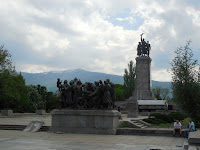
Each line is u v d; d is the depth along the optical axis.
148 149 15.04
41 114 62.50
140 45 99.00
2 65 50.66
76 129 23.83
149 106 79.56
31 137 20.08
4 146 15.16
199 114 29.31
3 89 51.66
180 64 30.12
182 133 21.56
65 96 25.48
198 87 29.00
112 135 22.22
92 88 25.20
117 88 144.00
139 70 95.88
